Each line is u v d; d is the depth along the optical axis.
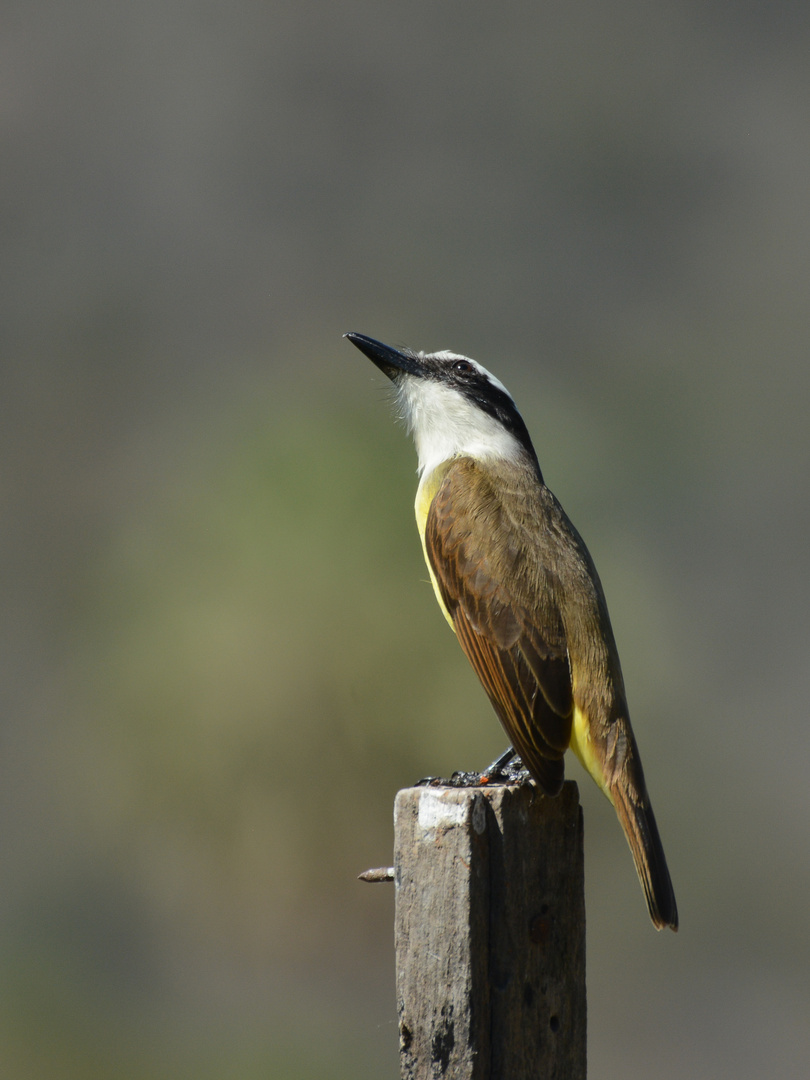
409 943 4.88
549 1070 4.91
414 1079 4.84
